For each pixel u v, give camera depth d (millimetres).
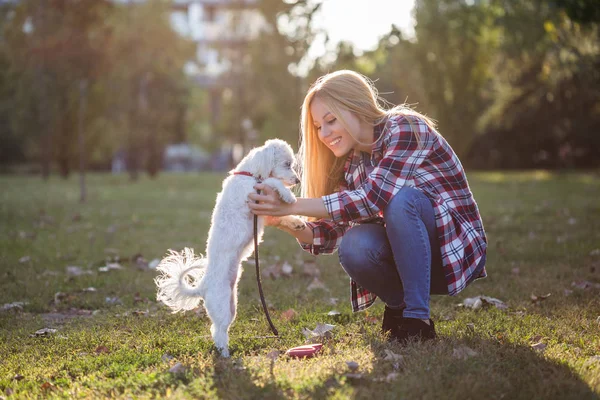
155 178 29188
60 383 3027
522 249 6469
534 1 12602
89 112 25922
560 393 2604
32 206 12258
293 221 3562
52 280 5387
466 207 3430
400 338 3318
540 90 26391
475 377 2756
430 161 3373
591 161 32406
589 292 4559
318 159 3684
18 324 4129
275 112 28109
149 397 2672
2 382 3037
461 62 25391
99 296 4891
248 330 3822
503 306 4230
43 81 24828
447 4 23062
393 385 2670
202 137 45375
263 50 27812
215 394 2654
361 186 3330
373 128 3473
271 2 26156
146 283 5312
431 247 3361
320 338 3561
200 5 50562
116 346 3574
